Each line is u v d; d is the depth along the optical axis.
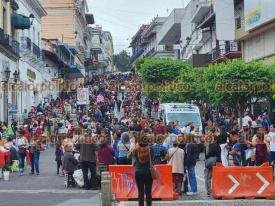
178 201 16.89
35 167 25.03
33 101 51.78
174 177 17.95
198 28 62.59
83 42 108.62
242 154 21.53
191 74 47.03
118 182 17.47
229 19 47.91
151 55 111.75
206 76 37.06
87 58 115.12
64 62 70.69
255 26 41.25
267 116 36.38
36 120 38.09
